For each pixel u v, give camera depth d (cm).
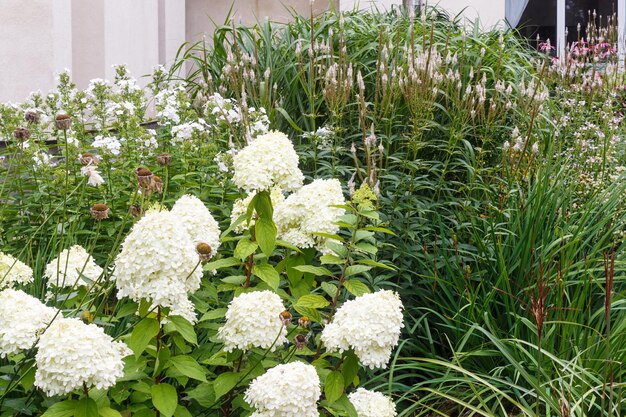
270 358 233
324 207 259
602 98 586
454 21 578
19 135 274
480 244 367
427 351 354
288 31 538
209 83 495
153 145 384
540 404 291
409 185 399
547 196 377
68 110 405
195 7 958
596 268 349
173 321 205
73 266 248
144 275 194
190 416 212
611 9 892
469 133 455
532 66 574
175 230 197
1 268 239
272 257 340
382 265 253
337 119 406
